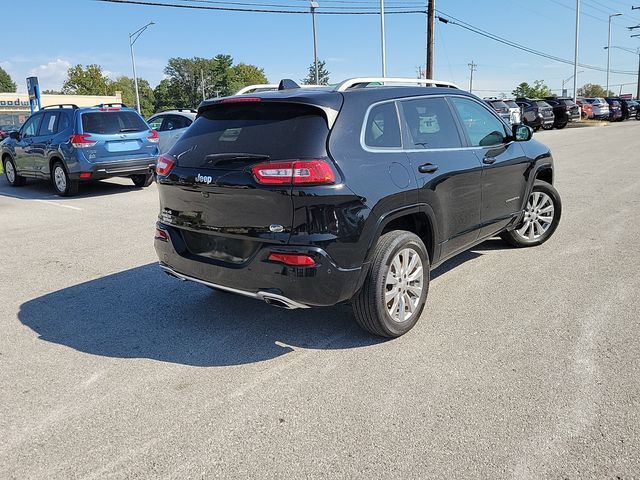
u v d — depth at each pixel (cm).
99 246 710
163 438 296
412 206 406
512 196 563
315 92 385
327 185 348
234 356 391
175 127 1474
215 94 13062
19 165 1280
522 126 564
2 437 301
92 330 443
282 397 334
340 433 296
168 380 359
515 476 258
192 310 481
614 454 271
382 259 384
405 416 309
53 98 7669
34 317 473
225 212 372
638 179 1127
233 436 296
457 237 477
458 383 343
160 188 426
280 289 355
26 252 688
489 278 539
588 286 505
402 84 465
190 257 402
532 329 418
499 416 306
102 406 329
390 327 402
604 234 689
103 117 1114
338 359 381
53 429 307
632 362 361
